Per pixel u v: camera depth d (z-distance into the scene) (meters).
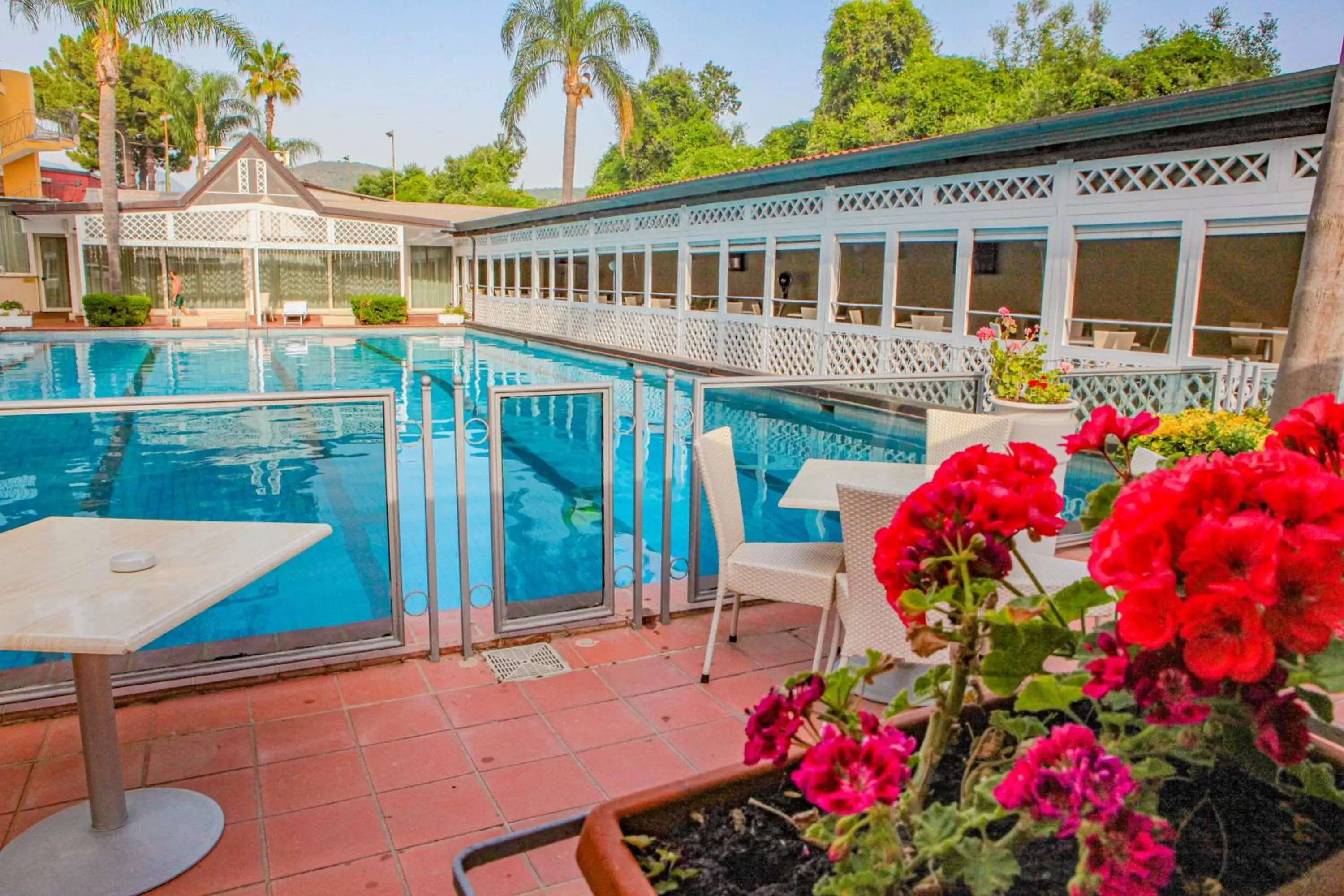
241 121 39.56
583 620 3.88
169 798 2.60
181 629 4.18
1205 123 7.88
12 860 2.33
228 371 15.70
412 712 3.17
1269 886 1.12
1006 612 1.03
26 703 3.09
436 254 29.31
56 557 2.36
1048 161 9.45
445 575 5.32
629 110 27.17
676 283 18.66
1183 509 0.93
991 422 4.42
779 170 12.57
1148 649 0.96
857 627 3.05
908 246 14.16
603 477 3.91
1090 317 11.81
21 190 29.09
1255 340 8.46
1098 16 29.28
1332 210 5.05
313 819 2.55
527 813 2.60
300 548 2.51
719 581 3.51
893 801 0.98
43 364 15.98
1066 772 0.94
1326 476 0.95
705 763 2.87
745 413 8.55
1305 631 0.90
